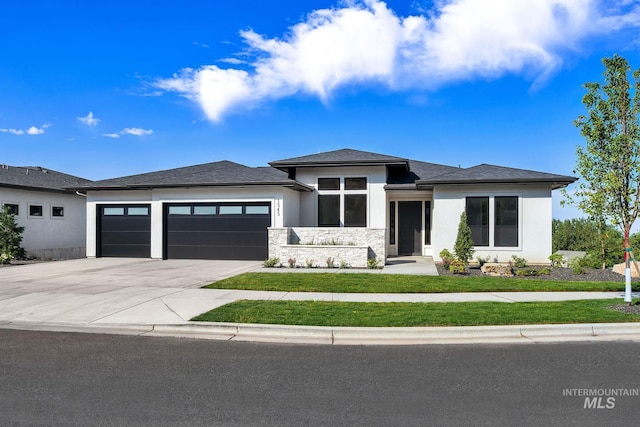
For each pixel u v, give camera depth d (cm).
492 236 1691
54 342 669
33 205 2294
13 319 804
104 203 2019
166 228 1922
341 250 1588
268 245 1742
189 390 471
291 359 585
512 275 1373
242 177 1941
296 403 436
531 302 920
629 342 665
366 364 562
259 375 520
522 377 511
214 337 703
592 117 880
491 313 806
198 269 1544
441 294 1038
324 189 1998
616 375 517
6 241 1902
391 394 460
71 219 2539
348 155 2027
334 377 513
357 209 1962
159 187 1884
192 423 390
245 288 1108
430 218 2022
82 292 1066
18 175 2409
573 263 1539
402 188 1889
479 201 1708
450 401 441
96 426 383
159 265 1683
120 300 959
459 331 707
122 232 2012
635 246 1522
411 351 622
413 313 812
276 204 1805
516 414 409
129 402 438
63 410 418
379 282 1189
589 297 985
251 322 748
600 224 934
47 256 2322
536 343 662
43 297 1002
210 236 1880
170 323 750
